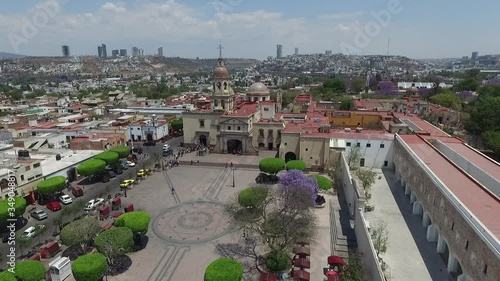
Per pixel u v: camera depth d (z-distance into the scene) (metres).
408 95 184.25
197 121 104.00
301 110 127.19
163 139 119.00
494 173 51.00
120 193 70.44
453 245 39.28
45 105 173.88
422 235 49.84
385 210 58.25
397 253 45.09
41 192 62.53
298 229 50.12
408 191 63.97
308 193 54.47
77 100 199.25
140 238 51.00
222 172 83.50
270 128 95.81
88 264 38.75
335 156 79.50
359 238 48.22
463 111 143.75
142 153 101.50
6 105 172.88
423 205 52.00
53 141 97.06
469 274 34.78
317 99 175.62
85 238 45.53
